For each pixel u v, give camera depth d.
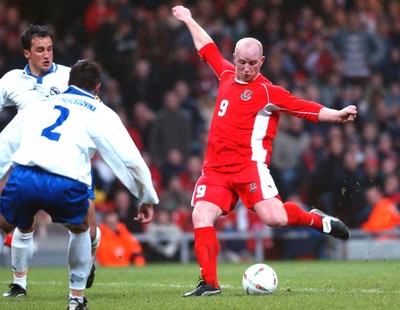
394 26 80.94
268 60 74.31
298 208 29.45
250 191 28.67
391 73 78.38
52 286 33.62
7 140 25.62
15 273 28.78
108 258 54.47
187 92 69.06
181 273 41.72
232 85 29.20
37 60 29.02
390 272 38.91
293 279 35.12
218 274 39.78
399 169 68.62
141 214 24.42
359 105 73.25
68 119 23.17
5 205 23.28
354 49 77.06
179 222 59.25
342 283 32.47
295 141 66.62
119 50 70.12
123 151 23.02
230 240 58.72
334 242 57.44
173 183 60.19
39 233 56.47
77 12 74.12
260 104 28.69
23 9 74.69
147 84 69.38
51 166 22.69
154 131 65.44
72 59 68.25
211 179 28.86
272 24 75.62
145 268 47.16
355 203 61.06
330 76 74.94
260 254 57.34
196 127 68.69
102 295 29.08
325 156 63.69
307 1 79.00
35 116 23.52
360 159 67.69
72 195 22.80
